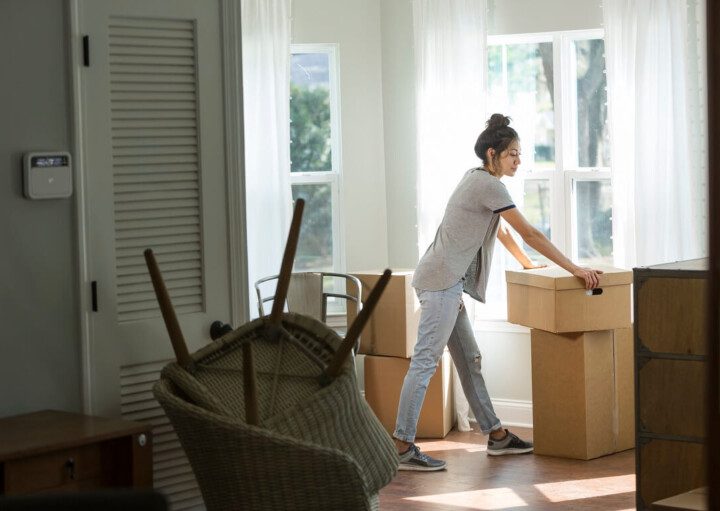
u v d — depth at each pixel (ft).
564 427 16.99
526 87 19.39
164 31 10.99
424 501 14.92
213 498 9.53
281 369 10.36
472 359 17.29
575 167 19.17
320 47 20.12
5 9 9.84
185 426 9.41
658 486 12.09
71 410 10.43
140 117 10.85
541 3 18.89
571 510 14.26
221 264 11.51
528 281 16.88
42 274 10.18
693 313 11.67
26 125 10.02
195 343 11.33
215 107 11.39
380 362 18.60
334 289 20.35
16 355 10.02
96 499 5.25
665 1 17.33
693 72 17.19
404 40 20.07
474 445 18.15
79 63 10.35
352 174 20.26
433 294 16.55
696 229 17.26
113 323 10.68
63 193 10.18
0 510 5.17
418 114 19.53
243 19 18.75
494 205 16.24
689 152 17.28
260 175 18.99
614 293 16.48
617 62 17.92
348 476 9.04
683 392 11.84
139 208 10.87
